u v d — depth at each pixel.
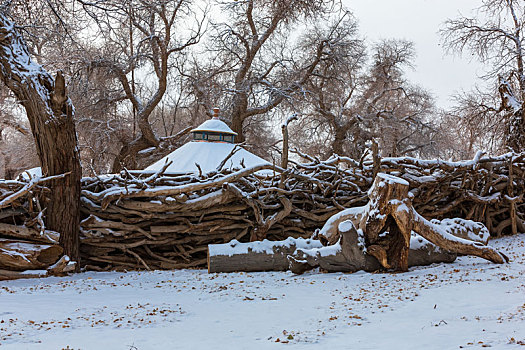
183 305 7.10
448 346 4.12
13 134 40.78
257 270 10.68
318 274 9.84
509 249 12.06
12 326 5.67
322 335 4.94
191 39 35.16
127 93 35.59
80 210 12.27
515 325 4.65
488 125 25.19
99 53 30.36
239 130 35.44
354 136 41.81
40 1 14.43
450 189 15.02
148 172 13.09
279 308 6.59
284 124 13.42
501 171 16.12
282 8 32.38
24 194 11.03
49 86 11.93
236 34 35.00
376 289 7.70
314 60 38.94
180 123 47.59
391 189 9.34
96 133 35.22
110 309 6.84
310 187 13.85
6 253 10.41
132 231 12.36
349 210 10.48
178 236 12.66
